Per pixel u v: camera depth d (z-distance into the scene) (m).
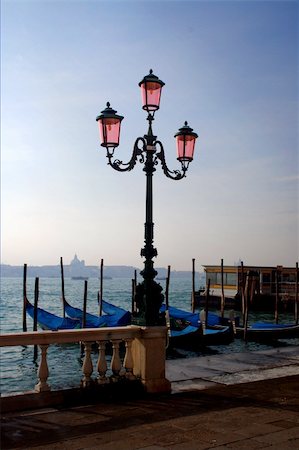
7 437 5.04
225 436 5.07
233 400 6.64
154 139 7.46
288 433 5.17
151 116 7.49
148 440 4.95
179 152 7.95
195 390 7.21
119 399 6.68
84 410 6.09
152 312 7.15
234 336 27.94
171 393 7.02
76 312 31.06
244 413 5.96
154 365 7.04
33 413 5.94
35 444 4.83
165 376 7.58
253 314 50.09
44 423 5.53
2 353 24.47
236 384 7.63
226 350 25.22
